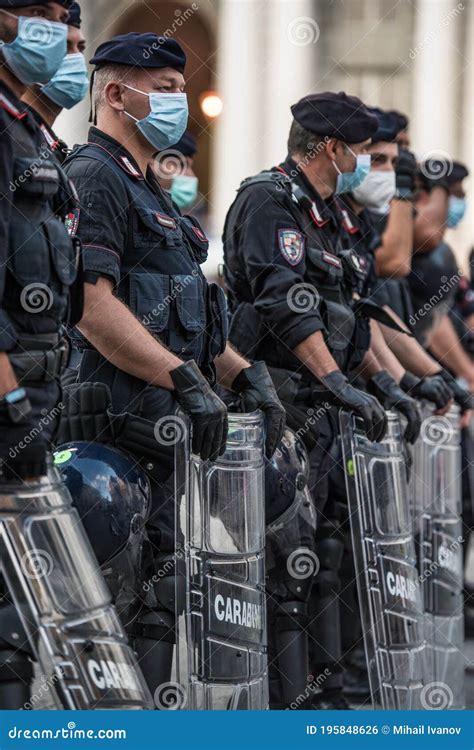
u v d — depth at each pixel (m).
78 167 9.93
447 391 14.04
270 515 11.06
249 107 53.25
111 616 8.39
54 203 8.80
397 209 14.90
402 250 14.91
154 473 10.09
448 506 13.73
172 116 10.23
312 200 11.99
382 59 53.84
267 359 11.75
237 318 11.75
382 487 11.37
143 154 10.38
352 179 12.09
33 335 8.48
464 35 53.16
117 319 9.63
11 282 8.34
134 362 9.66
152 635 9.94
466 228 45.59
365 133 11.95
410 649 11.34
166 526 10.13
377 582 11.26
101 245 9.69
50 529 8.20
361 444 11.36
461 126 53.31
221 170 53.31
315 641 12.02
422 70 53.09
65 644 8.11
